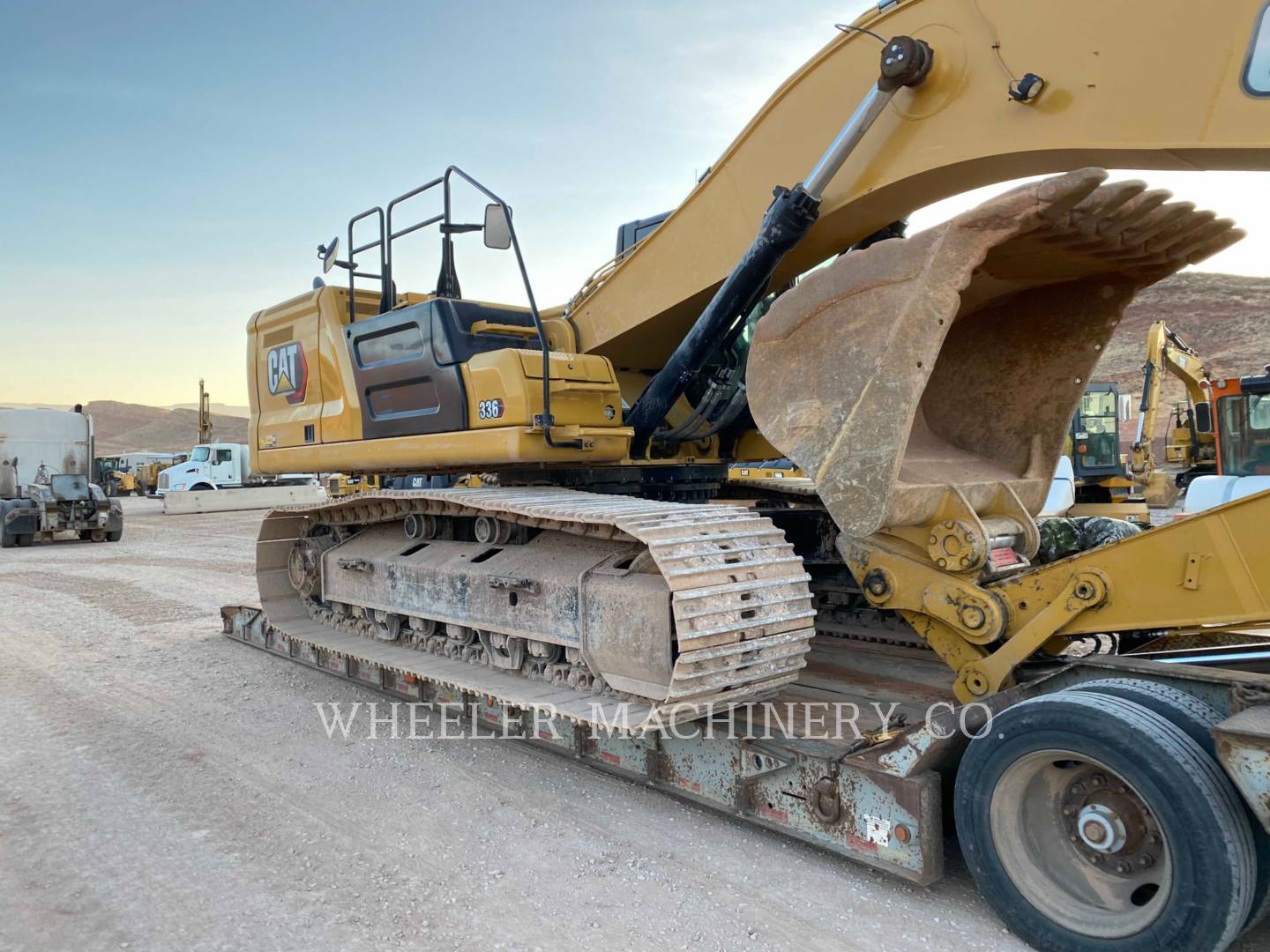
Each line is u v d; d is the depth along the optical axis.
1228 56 2.75
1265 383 10.91
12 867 3.64
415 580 5.40
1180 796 2.53
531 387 4.73
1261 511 2.91
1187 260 3.56
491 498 4.59
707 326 4.57
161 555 15.33
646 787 4.41
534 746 5.01
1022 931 2.92
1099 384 17.34
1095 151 3.06
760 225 4.27
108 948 3.05
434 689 5.57
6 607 9.98
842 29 3.83
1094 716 2.71
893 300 3.22
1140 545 3.16
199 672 6.83
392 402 5.55
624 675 4.01
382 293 5.76
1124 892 2.80
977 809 3.03
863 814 3.33
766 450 5.97
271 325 6.80
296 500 28.39
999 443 4.25
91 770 4.72
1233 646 3.63
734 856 3.65
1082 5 3.09
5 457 18.83
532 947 3.02
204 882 3.50
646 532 3.62
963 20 3.43
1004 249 3.39
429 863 3.64
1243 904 2.49
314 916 3.24
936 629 3.77
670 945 3.01
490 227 4.79
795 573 3.80
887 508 3.27
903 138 3.62
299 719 5.57
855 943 2.99
